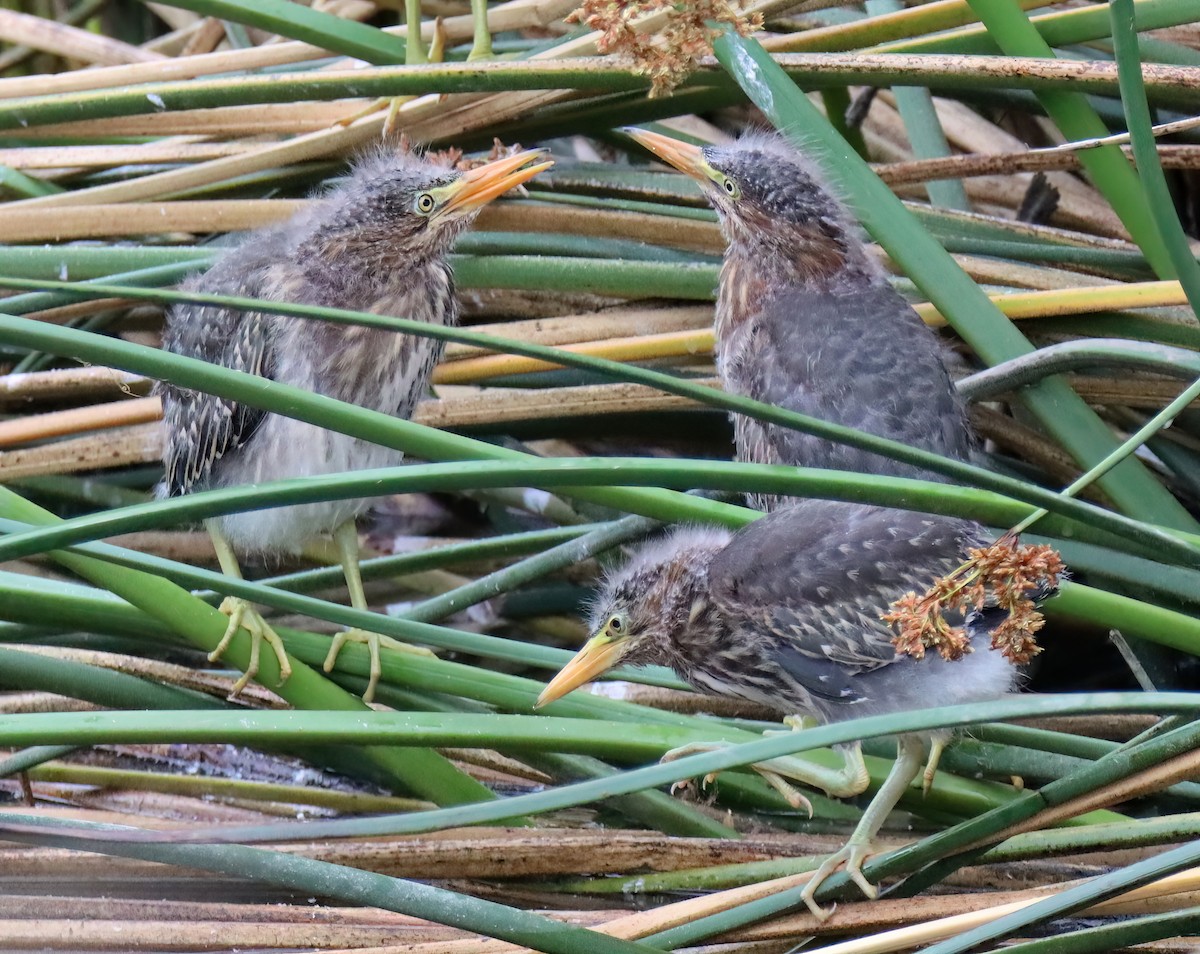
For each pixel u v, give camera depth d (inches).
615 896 275.7
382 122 378.6
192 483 344.5
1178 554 205.2
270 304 190.7
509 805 188.1
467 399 370.9
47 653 301.1
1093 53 386.0
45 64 535.8
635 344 367.2
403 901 215.9
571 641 391.9
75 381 386.0
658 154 363.6
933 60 319.3
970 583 206.8
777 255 356.5
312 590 333.4
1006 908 232.7
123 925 255.4
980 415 380.5
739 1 338.6
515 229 378.6
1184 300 325.7
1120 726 321.7
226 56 381.7
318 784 318.7
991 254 366.9
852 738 182.7
